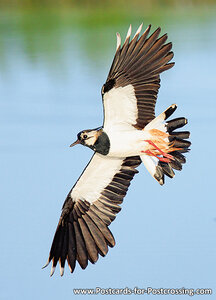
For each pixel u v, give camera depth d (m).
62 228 12.57
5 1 40.81
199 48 29.52
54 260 12.41
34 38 33.50
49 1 40.69
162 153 12.08
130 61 11.48
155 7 39.06
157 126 11.98
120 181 12.88
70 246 12.53
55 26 35.84
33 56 30.05
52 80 26.11
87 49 30.80
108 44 31.36
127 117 11.95
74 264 12.46
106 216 12.81
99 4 39.81
